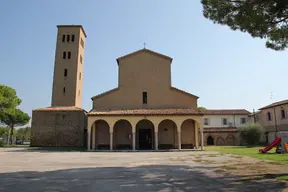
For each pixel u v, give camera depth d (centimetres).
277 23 1234
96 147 3503
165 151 3095
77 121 3997
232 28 1315
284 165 1516
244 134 4681
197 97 3650
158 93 3678
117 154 2658
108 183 1019
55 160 2022
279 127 4584
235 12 1237
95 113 3328
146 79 3716
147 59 3781
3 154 2659
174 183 1013
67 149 3484
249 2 1173
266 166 1485
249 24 1237
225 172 1285
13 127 6556
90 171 1367
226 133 5288
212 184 982
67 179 1114
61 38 4631
